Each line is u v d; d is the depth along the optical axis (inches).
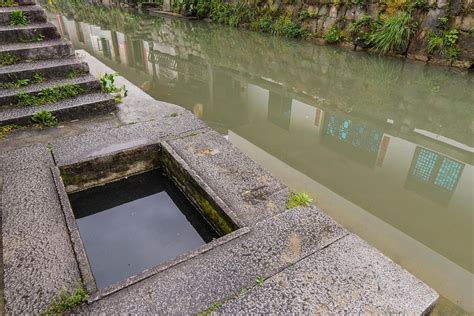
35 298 63.8
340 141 180.4
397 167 152.1
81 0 819.4
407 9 292.5
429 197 129.8
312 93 241.9
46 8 692.7
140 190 120.0
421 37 287.3
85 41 416.5
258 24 434.9
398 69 281.1
